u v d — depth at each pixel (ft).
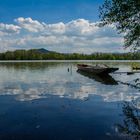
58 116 57.62
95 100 77.66
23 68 275.18
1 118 55.72
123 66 297.74
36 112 61.46
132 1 69.77
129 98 80.48
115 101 75.66
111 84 120.88
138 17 72.28
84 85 118.11
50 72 211.00
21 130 47.26
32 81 138.10
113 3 73.72
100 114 59.57
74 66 322.14
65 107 67.31
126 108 65.77
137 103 72.23
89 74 186.39
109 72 168.04
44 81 138.21
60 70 238.68
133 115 58.49
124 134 45.21
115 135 44.73
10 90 100.42
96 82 131.44
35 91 97.66
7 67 296.71
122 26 75.46
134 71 198.80
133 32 75.31
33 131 46.83
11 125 50.34
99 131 46.80
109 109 64.85
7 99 79.15
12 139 42.68
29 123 51.96
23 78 156.56
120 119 55.06
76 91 97.35
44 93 92.22
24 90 100.42
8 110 63.36
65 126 49.90
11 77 163.73
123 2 71.51
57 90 100.37
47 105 69.67
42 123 51.85
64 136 44.16
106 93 91.71
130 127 49.16
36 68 275.18
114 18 75.36
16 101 75.61
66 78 156.35
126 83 123.44
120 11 73.26
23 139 42.73
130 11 71.72
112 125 50.75
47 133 45.52
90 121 53.36
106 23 77.82
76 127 49.26
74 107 67.36
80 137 43.62
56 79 150.00
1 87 110.52
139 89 101.71
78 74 187.42
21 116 57.41
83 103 72.84
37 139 42.75
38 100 77.51
